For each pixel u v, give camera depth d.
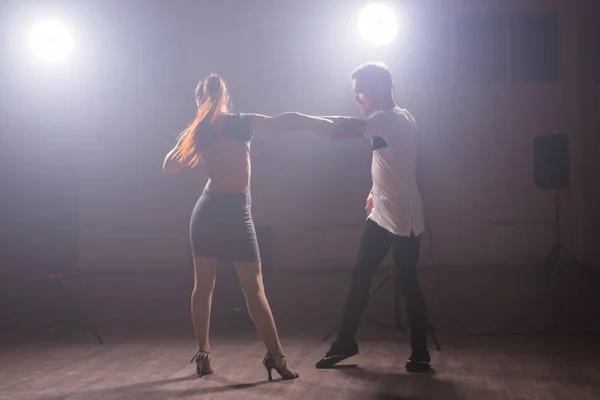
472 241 8.11
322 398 2.98
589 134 7.82
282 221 8.40
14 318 5.45
